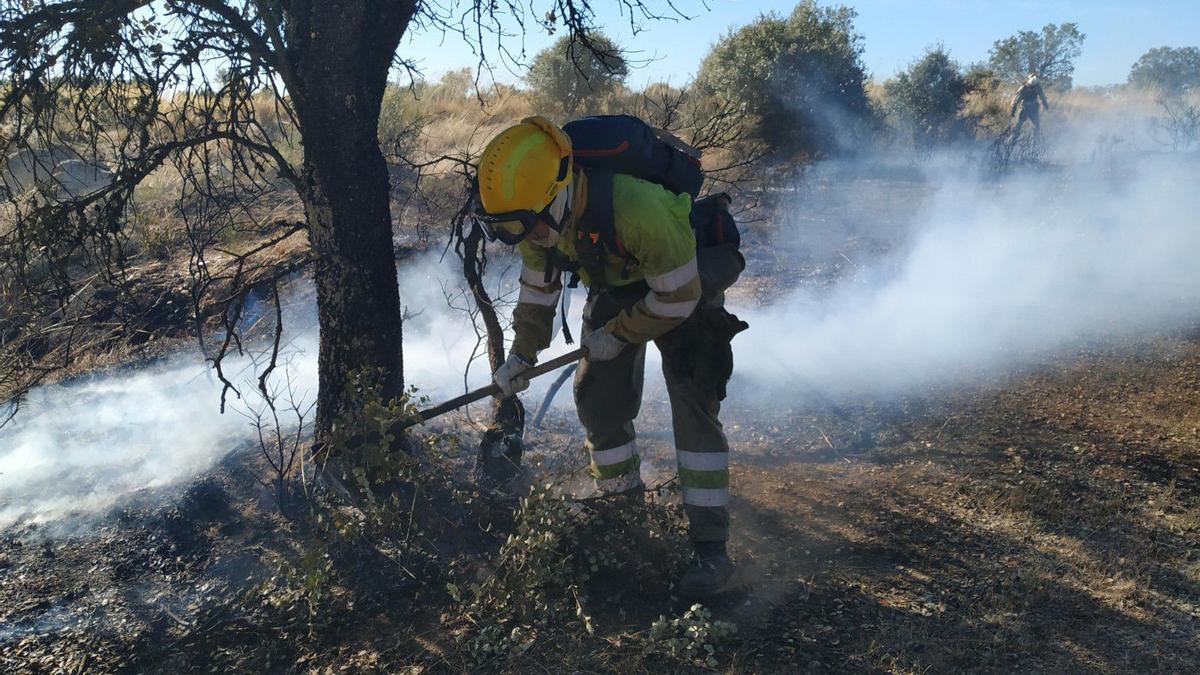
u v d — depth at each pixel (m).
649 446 4.69
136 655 3.22
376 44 3.79
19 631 3.38
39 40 3.69
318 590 3.30
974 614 3.11
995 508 3.83
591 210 2.83
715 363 3.18
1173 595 3.17
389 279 4.01
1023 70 33.00
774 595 3.28
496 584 3.23
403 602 3.36
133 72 3.86
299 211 9.12
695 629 2.89
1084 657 2.86
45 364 6.15
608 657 2.99
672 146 3.14
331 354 4.02
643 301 2.96
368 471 3.66
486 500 3.77
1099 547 3.50
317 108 3.75
